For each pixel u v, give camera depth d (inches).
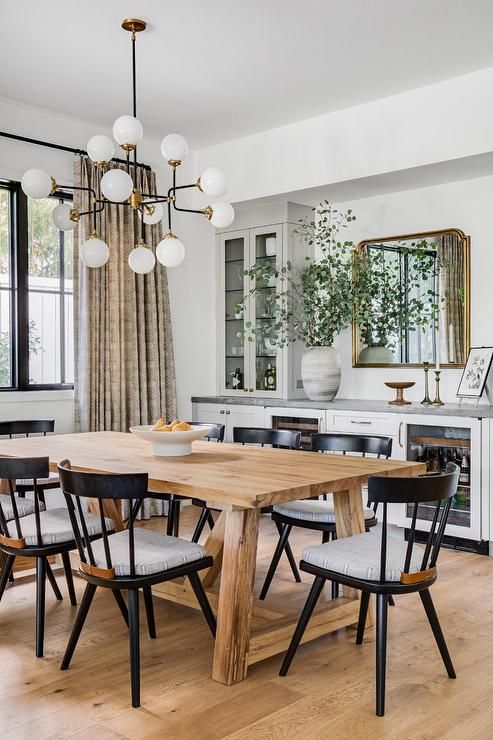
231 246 237.3
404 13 140.2
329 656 110.7
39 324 201.3
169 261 133.6
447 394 198.1
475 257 191.6
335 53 158.2
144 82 174.9
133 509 96.7
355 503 122.6
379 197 212.2
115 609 131.6
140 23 142.9
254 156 215.9
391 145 183.3
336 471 112.7
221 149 225.3
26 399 192.4
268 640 104.7
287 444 151.9
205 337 239.9
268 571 145.9
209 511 146.9
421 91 177.3
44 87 177.8
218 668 101.3
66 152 200.8
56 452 135.5
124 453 134.0
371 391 215.2
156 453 130.6
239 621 100.6
